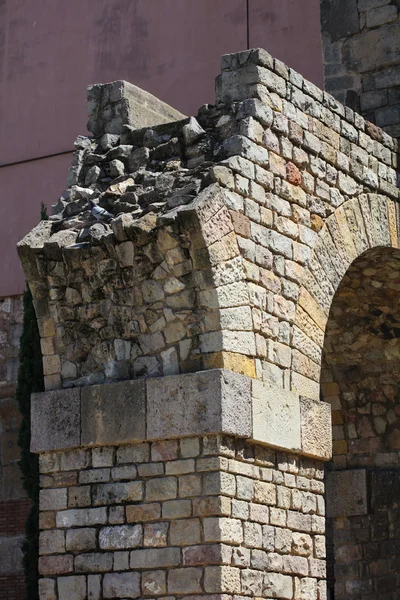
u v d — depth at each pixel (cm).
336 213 1579
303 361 1451
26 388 2114
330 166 1582
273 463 1362
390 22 1944
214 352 1301
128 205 1408
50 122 2470
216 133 1459
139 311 1352
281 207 1455
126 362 1358
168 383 1304
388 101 1923
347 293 1888
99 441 1335
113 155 1509
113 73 2430
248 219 1383
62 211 1476
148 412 1309
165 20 2397
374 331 1981
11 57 2548
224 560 1249
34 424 1385
